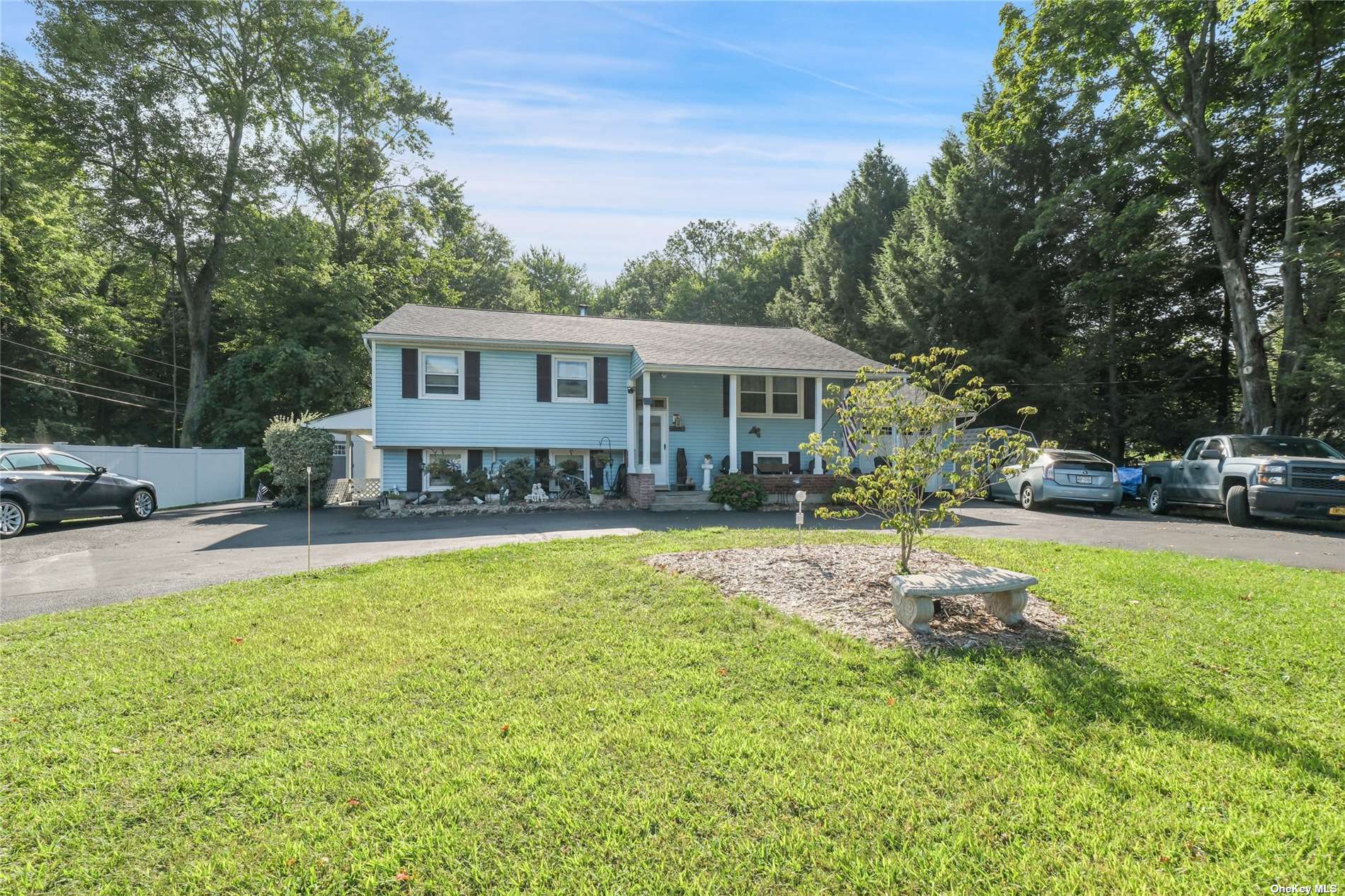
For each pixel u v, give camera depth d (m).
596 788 2.92
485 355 16.81
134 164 24.23
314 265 27.25
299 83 27.00
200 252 26.91
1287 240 16.09
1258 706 3.72
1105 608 5.46
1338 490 11.01
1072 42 18.98
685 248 58.59
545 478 16.34
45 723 3.58
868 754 3.22
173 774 3.06
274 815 2.77
